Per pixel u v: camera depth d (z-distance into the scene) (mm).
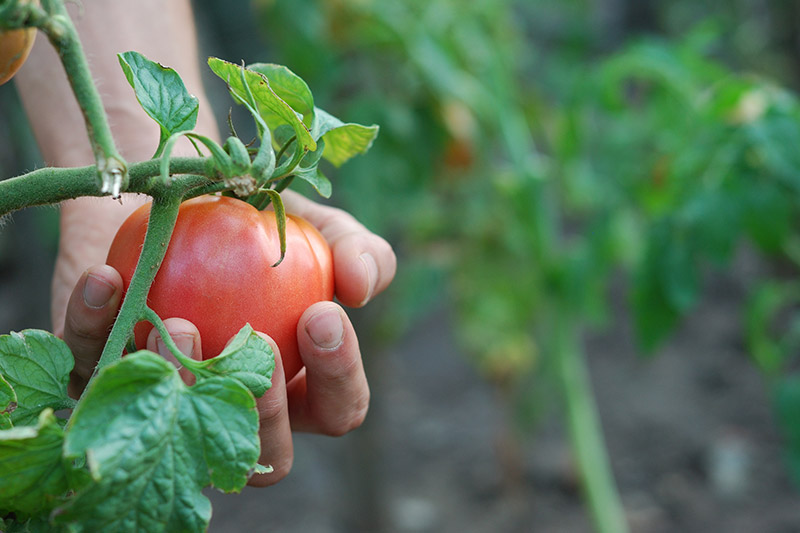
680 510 1573
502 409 1866
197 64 763
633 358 2152
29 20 480
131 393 490
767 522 1521
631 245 1204
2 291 2252
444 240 1320
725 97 945
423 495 1700
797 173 865
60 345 536
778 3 2027
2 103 1511
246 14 1529
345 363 592
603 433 1835
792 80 2133
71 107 726
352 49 1101
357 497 1477
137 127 705
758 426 1807
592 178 1174
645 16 2736
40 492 492
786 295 1133
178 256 548
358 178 1042
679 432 1814
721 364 2062
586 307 1152
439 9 1124
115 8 716
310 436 1908
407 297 1313
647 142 1162
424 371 2252
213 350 554
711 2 2590
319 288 578
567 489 1683
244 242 551
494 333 1303
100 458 479
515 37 1375
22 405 529
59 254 710
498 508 1643
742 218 884
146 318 527
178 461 492
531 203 1123
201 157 514
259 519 1626
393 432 1948
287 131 574
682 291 906
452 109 1134
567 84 1841
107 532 485
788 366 1784
